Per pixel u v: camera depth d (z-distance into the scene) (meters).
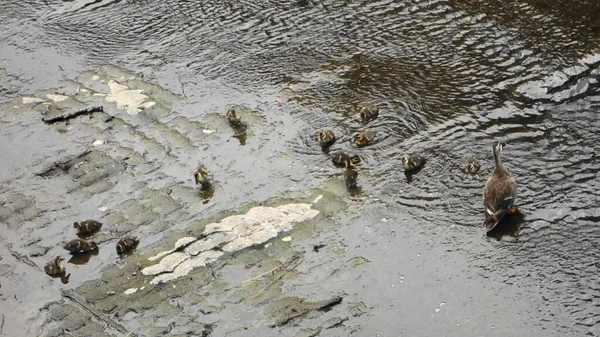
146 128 13.80
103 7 17.97
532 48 14.32
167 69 15.34
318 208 11.51
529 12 15.38
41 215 12.22
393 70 14.38
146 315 10.22
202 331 9.84
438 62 14.41
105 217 12.00
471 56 14.43
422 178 11.80
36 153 13.59
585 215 10.81
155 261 11.02
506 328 9.36
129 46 16.30
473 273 10.16
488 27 15.14
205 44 15.96
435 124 12.90
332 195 11.71
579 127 12.49
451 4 16.06
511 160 11.95
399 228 10.98
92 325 10.18
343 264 10.54
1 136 14.10
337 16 16.28
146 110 14.23
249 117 13.65
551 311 9.51
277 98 14.05
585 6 15.27
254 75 14.78
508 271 10.12
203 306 10.23
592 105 12.94
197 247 11.15
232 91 14.43
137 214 11.95
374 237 10.89
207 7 17.30
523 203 11.14
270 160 12.62
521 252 10.37
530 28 14.91
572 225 10.68
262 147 12.94
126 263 11.08
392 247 10.70
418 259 10.47
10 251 11.60
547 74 13.61
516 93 13.33
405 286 10.09
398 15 16.00
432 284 10.07
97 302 10.52
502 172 10.88
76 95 14.95
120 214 12.01
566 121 12.64
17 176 13.11
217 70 15.09
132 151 13.31
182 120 13.86
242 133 13.30
